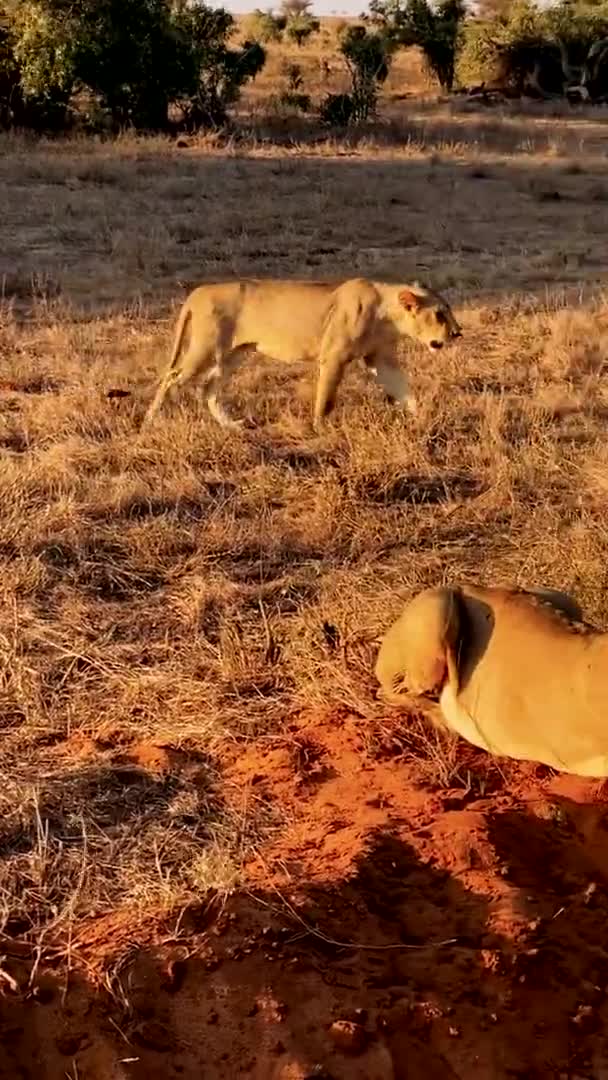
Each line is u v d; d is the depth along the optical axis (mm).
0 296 14164
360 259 16453
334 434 9500
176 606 6734
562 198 22219
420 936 4262
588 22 50281
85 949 4121
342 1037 3875
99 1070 3785
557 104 46531
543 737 4684
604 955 4289
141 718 5609
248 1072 3816
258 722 5535
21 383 10797
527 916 4328
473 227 19234
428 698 5203
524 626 4852
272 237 18172
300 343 9656
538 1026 4039
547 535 7395
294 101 37438
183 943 4113
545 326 12859
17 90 30359
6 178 22609
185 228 18453
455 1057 3922
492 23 52281
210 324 9633
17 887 4453
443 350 11742
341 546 7539
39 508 7922
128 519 7930
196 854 4613
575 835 4809
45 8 29188
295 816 4887
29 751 5348
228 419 9805
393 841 4633
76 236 17766
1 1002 3908
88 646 6238
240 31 70938
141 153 26578
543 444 9141
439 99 48156
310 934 4180
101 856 4625
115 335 12492
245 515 8055
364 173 24594
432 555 7293
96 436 9492
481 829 4660
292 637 6230
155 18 30203
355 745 5328
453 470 8859
